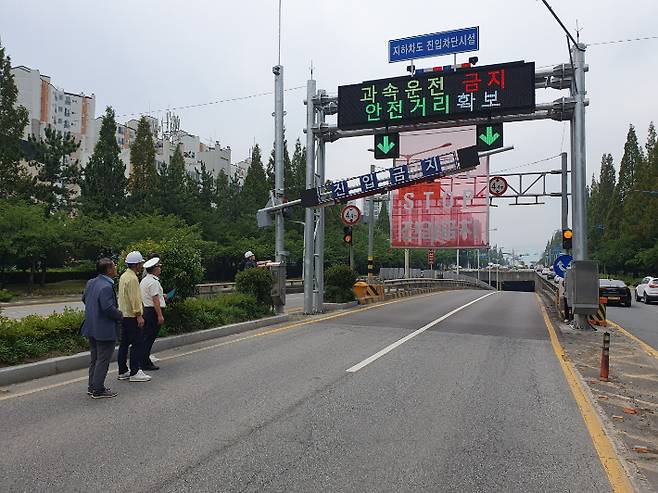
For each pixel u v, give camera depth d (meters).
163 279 10.80
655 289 29.66
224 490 4.22
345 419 6.14
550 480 4.58
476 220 24.97
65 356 8.35
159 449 5.06
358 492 4.25
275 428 5.75
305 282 17.91
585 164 15.24
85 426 5.69
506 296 36.66
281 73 17.94
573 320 16.44
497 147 15.64
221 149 99.62
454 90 15.51
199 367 8.83
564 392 7.75
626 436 5.85
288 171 50.56
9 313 17.91
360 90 16.45
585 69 15.11
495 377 8.62
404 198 26.36
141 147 40.91
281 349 10.71
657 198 49.53
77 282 33.62
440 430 5.83
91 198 34.28
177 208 38.72
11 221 25.95
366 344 11.60
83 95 86.38
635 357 10.90
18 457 4.80
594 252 66.81
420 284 35.78
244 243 41.00
